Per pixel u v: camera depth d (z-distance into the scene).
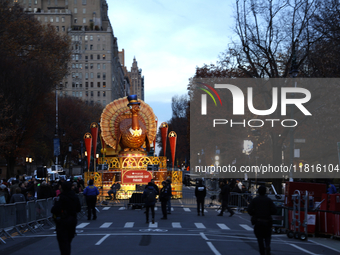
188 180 62.22
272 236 15.70
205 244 12.70
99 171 32.41
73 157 77.69
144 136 33.34
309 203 15.33
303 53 29.69
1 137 39.19
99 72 137.62
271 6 30.05
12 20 48.28
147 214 18.39
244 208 24.41
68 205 9.08
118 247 11.98
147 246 12.18
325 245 13.46
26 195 19.89
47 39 52.03
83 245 12.40
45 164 72.38
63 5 140.75
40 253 11.30
